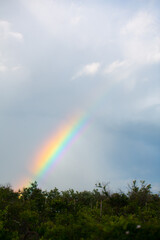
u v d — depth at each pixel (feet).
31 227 30.55
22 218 32.40
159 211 38.09
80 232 25.32
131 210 38.06
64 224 31.17
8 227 31.22
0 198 39.78
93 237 20.45
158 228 18.51
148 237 17.90
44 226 30.04
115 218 32.78
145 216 33.35
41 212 36.37
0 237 27.25
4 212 32.27
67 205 36.58
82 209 38.52
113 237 18.83
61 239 25.12
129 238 18.24
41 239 25.75
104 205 42.45
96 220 33.50
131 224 19.54
